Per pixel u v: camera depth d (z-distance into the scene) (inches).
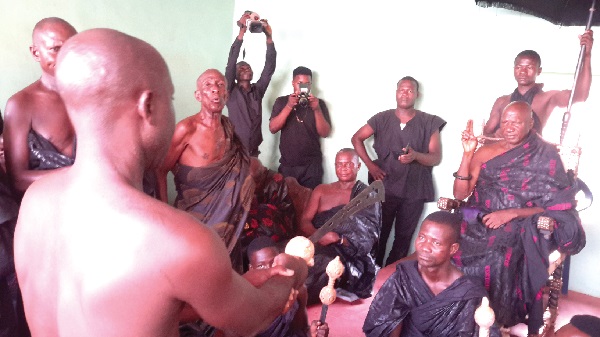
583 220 159.9
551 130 159.0
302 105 187.9
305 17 200.7
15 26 143.6
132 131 35.1
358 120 194.7
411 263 92.5
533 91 149.8
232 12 218.5
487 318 66.5
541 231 114.4
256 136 190.2
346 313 142.6
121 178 34.7
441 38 175.2
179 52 197.5
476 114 172.1
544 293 126.5
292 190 183.2
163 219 32.8
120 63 33.6
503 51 165.9
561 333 62.1
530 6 144.3
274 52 187.0
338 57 195.6
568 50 156.3
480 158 128.2
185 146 123.2
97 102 33.6
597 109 153.9
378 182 61.4
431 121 175.3
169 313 33.6
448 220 86.6
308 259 50.8
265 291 40.8
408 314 90.7
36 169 98.4
